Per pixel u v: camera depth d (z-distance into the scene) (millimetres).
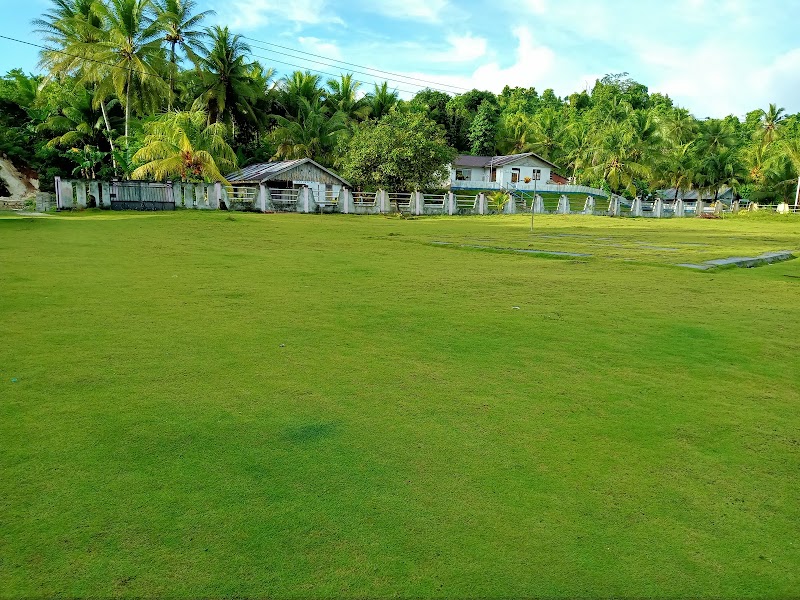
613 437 2941
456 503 2318
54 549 2008
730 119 69125
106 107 29969
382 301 6125
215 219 17406
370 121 30859
